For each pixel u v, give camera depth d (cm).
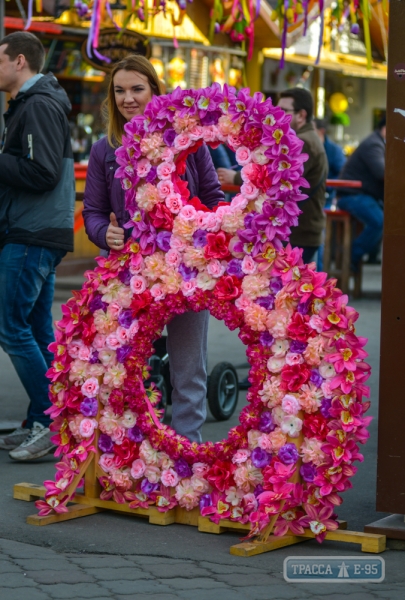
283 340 454
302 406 446
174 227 472
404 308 451
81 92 1617
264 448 455
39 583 407
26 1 1386
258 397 458
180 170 487
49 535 468
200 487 479
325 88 2298
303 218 791
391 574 424
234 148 459
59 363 501
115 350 494
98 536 468
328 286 447
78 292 503
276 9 776
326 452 443
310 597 396
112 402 493
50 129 592
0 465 596
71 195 618
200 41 1662
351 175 1398
